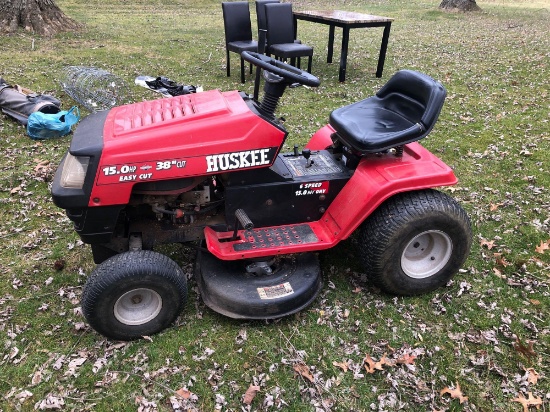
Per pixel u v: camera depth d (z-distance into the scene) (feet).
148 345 9.50
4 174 15.90
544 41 37.22
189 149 9.03
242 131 9.30
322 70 29.76
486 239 12.84
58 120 18.62
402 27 46.37
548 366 9.18
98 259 10.25
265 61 9.71
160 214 10.11
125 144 8.73
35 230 13.19
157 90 22.95
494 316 10.36
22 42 33.12
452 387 8.70
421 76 10.64
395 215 9.85
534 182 15.81
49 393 8.52
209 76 27.48
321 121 20.75
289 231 10.44
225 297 9.58
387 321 10.18
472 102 23.48
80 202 8.71
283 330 9.93
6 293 10.84
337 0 66.85
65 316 10.25
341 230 10.09
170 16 49.06
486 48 35.37
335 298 10.80
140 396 8.50
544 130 19.97
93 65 28.50
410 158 10.77
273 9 25.71
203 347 9.48
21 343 9.53
